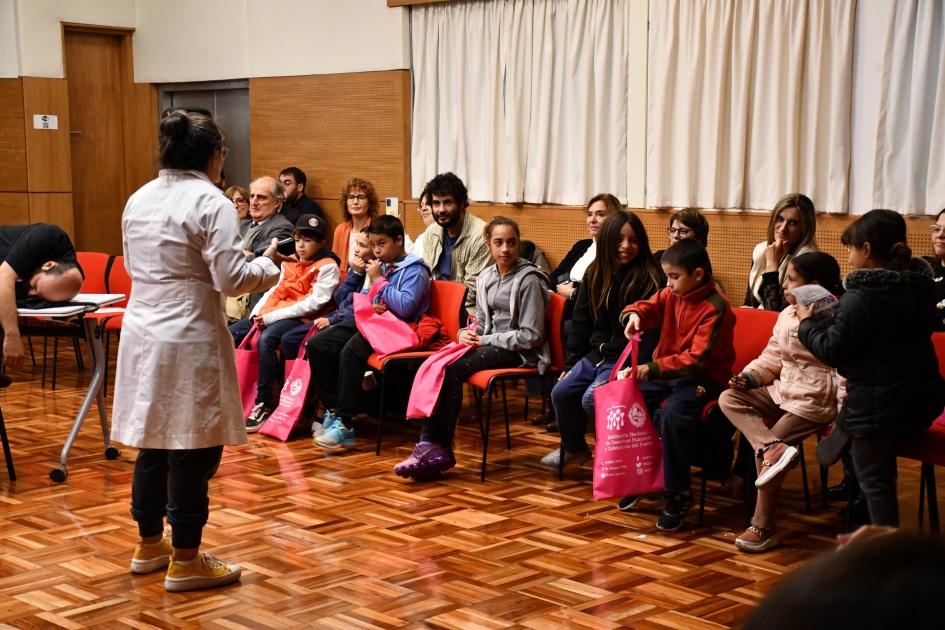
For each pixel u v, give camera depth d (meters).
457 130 7.27
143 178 9.21
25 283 4.04
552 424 5.12
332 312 5.26
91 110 8.95
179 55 8.87
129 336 2.90
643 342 3.97
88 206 8.99
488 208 7.14
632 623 2.79
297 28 8.08
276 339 5.16
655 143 6.18
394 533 3.56
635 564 3.26
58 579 3.11
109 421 5.23
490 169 7.08
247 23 8.41
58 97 8.52
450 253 5.42
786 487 4.14
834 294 3.45
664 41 6.07
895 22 5.23
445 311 4.79
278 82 8.27
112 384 6.20
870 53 5.36
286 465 4.46
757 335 3.82
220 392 2.92
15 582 3.08
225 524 3.65
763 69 5.72
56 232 4.05
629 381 3.70
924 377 2.96
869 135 5.40
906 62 5.22
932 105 5.18
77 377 6.43
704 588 3.05
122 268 6.07
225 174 8.91
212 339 2.90
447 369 4.25
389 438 4.96
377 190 7.76
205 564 3.05
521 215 6.94
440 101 7.39
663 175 6.18
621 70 6.38
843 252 5.53
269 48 8.28
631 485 3.68
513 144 6.91
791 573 0.39
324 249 5.46
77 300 4.21
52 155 8.52
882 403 2.94
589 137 6.56
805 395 3.37
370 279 5.03
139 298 2.91
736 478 4.27
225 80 8.70
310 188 8.17
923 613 0.35
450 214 5.30
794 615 0.37
